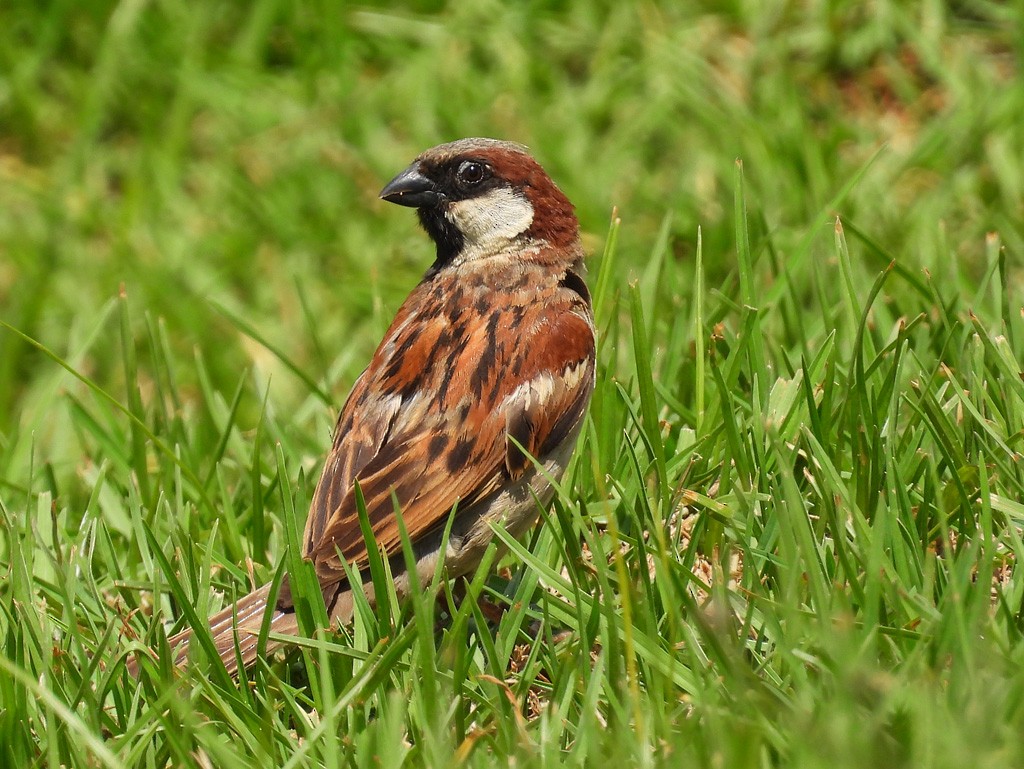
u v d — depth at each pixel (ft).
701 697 20.02
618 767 19.75
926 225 39.81
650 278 34.53
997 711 19.48
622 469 28.45
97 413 39.55
